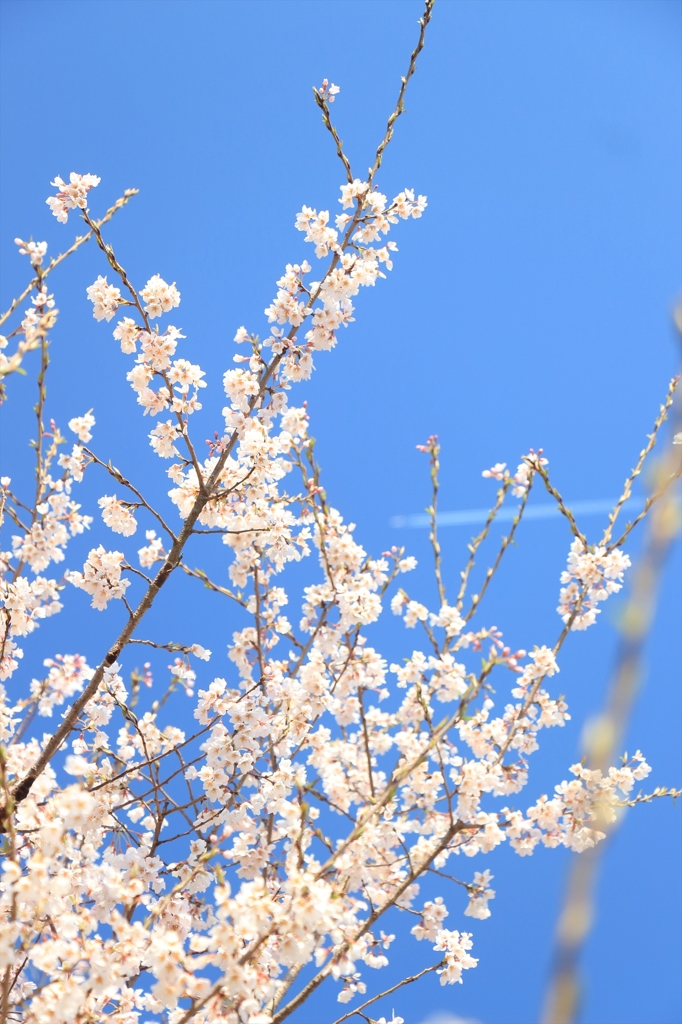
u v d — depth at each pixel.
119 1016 3.46
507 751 4.42
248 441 4.72
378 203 4.61
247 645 5.05
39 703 4.48
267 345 4.61
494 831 4.25
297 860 3.29
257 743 4.49
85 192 4.34
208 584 4.70
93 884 3.80
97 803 4.28
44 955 3.09
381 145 4.54
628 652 0.80
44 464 4.37
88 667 4.63
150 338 4.55
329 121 4.54
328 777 4.86
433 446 4.40
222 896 3.02
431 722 4.02
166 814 4.34
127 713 4.40
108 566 4.57
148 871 4.17
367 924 3.92
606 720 0.77
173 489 4.95
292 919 3.04
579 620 4.35
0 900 3.43
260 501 4.90
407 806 4.65
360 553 4.77
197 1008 3.09
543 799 4.29
